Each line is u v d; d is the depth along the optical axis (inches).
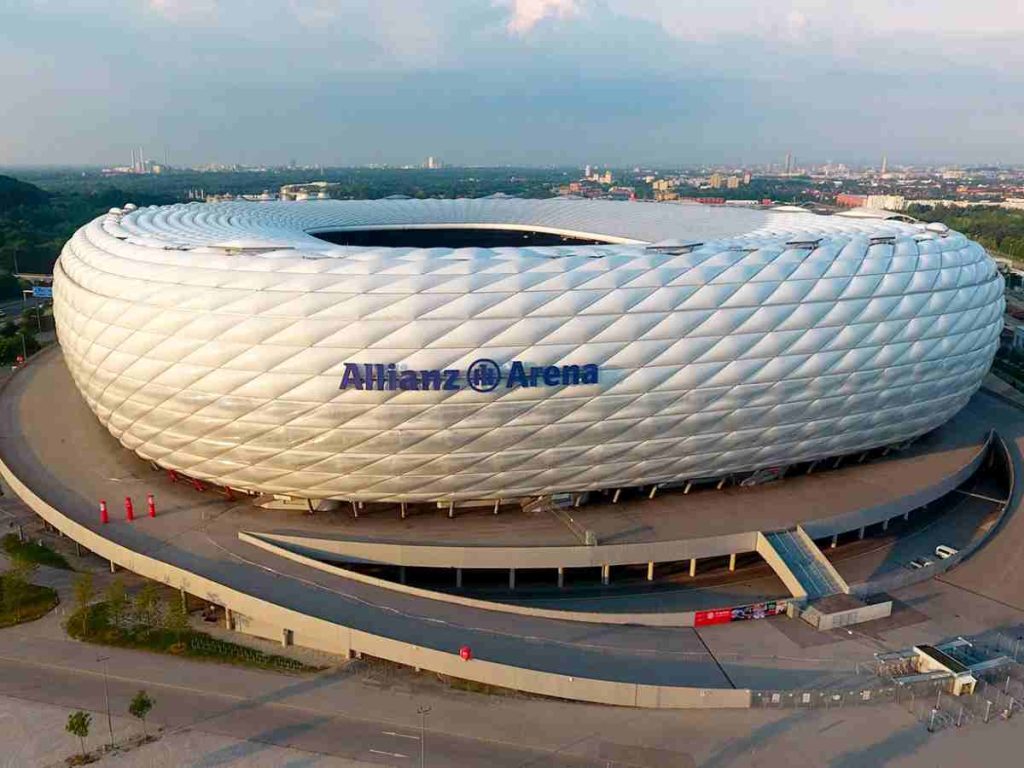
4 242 4923.7
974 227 6732.3
